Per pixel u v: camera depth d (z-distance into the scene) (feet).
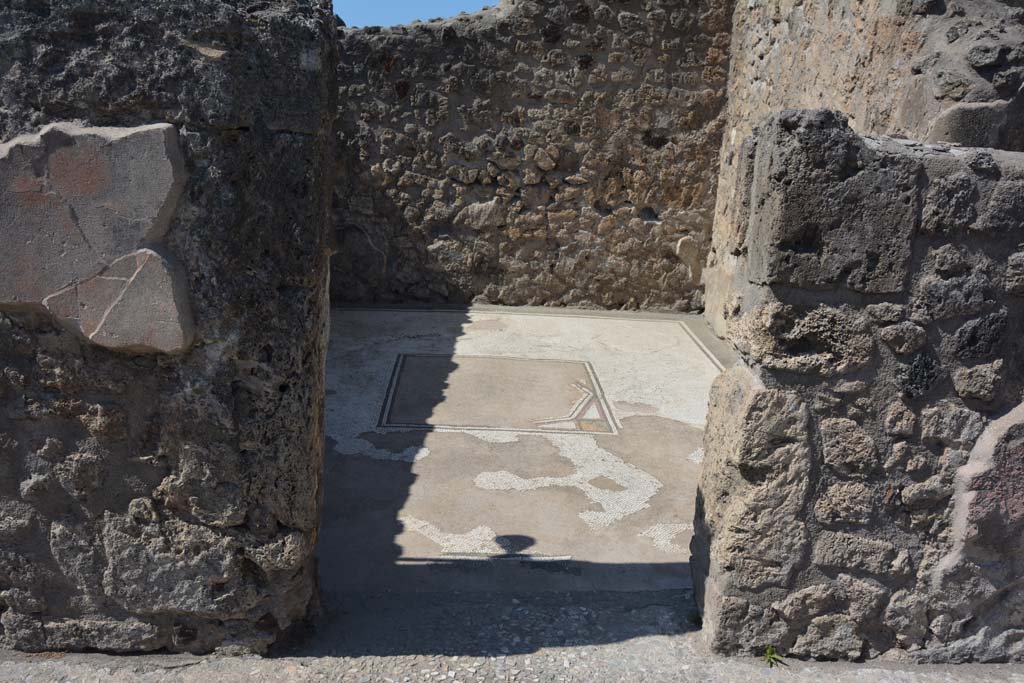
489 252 24.44
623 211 24.32
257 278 7.76
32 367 7.95
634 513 12.80
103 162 7.27
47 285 7.56
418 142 23.41
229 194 7.50
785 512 8.66
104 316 7.63
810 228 7.95
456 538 11.83
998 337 8.41
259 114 7.41
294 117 7.50
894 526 8.80
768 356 8.32
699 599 9.82
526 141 23.59
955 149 8.20
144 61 7.16
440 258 24.40
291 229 7.73
